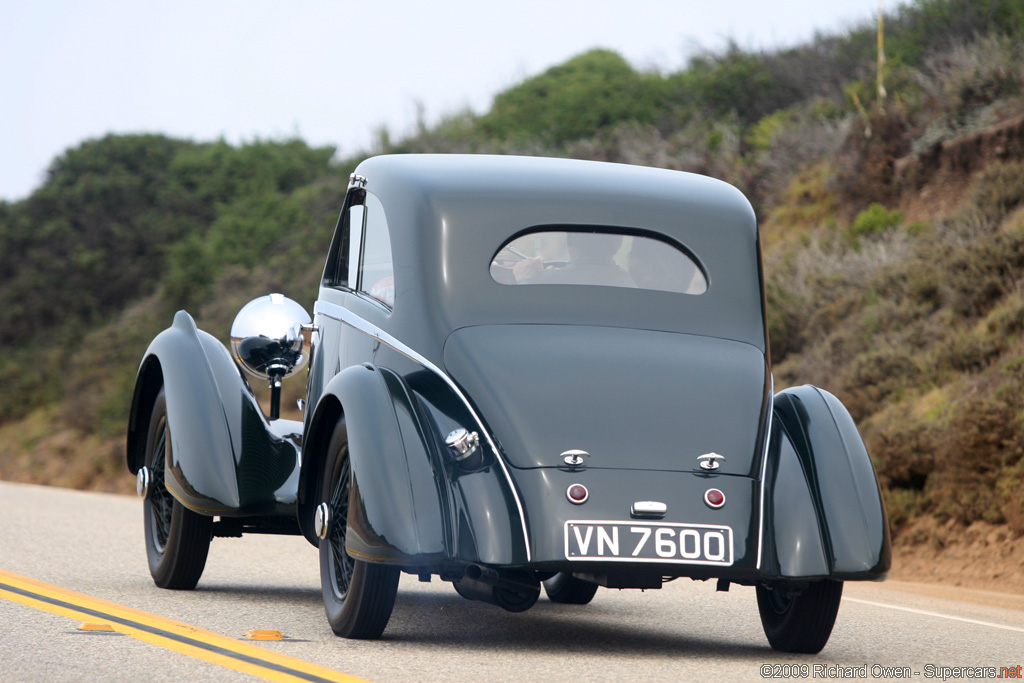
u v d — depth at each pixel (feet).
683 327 53.88
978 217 157.28
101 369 316.40
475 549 46.70
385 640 53.47
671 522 46.75
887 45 233.76
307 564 88.74
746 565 47.37
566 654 51.72
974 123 182.50
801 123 231.30
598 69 336.49
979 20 220.02
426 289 53.16
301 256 323.16
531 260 54.80
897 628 66.95
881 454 119.65
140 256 365.61
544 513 46.39
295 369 72.84
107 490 257.14
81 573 74.90
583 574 48.24
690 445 48.57
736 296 55.52
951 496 111.75
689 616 69.26
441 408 49.98
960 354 131.03
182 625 55.26
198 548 66.90
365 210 61.52
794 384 150.82
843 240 181.57
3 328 353.92
